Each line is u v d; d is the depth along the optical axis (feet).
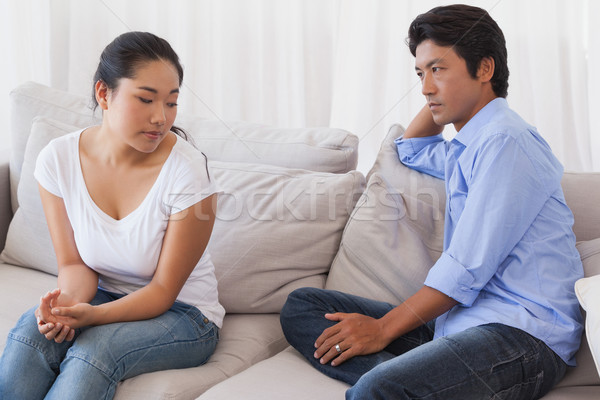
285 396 3.64
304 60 8.18
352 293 4.60
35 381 3.73
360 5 8.11
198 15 8.29
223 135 5.54
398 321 3.98
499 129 3.95
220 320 4.44
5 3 8.41
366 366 3.86
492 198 3.85
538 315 3.78
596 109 8.12
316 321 4.15
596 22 7.88
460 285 3.85
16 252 5.49
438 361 3.45
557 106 8.00
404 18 7.98
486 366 3.49
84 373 3.59
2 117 8.64
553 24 7.84
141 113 3.89
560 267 3.93
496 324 3.75
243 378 3.86
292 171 5.01
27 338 3.74
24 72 8.52
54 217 4.37
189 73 8.37
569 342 3.77
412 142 5.02
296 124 8.46
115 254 4.18
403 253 4.55
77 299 4.11
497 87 4.27
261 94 8.41
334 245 4.83
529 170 3.88
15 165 5.84
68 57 8.51
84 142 4.29
